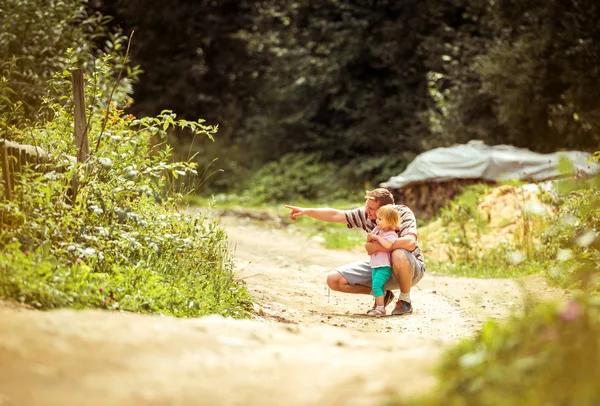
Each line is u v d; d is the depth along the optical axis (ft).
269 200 113.29
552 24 82.74
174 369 15.10
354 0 121.90
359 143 122.11
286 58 130.11
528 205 28.02
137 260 27.09
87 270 23.34
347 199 110.83
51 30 48.83
